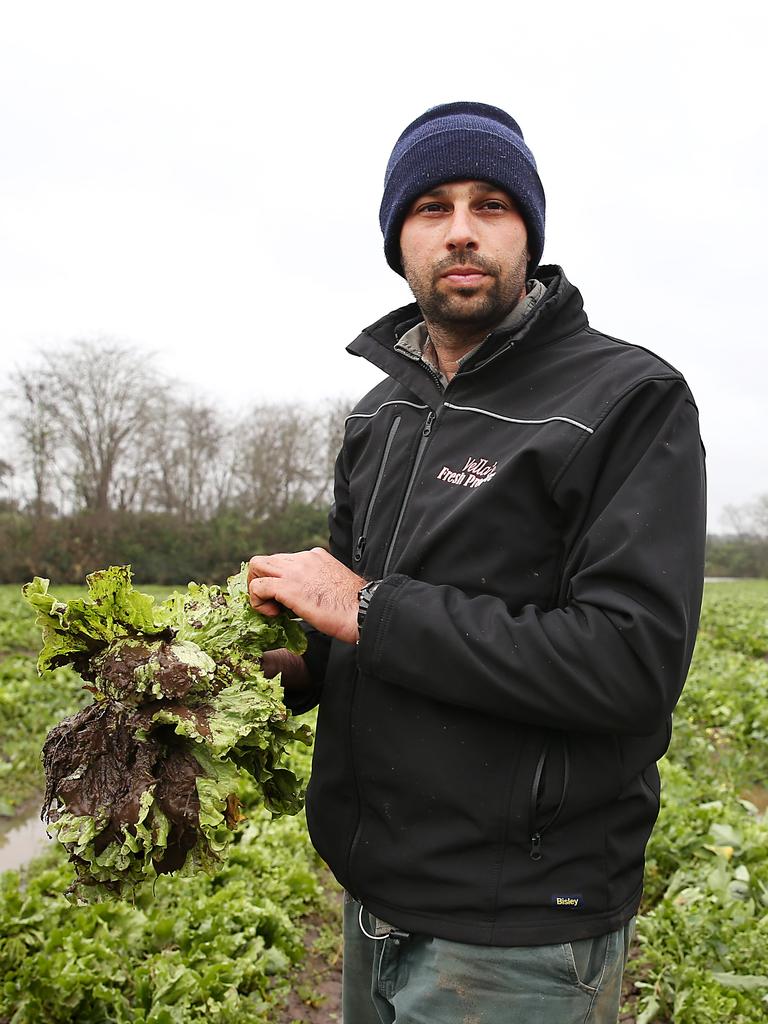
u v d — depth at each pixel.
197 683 1.85
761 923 4.31
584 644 1.70
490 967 1.84
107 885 1.89
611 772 1.88
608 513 1.79
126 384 38.94
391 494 2.20
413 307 2.43
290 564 2.03
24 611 20.44
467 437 2.06
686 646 1.76
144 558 31.52
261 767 2.07
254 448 39.91
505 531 1.91
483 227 2.08
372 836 2.01
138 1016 3.79
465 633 1.77
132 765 1.84
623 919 1.91
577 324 2.15
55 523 31.19
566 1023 1.86
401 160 2.17
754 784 8.20
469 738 1.88
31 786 7.87
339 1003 4.57
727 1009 3.82
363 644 1.86
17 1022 3.71
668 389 1.89
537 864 1.84
